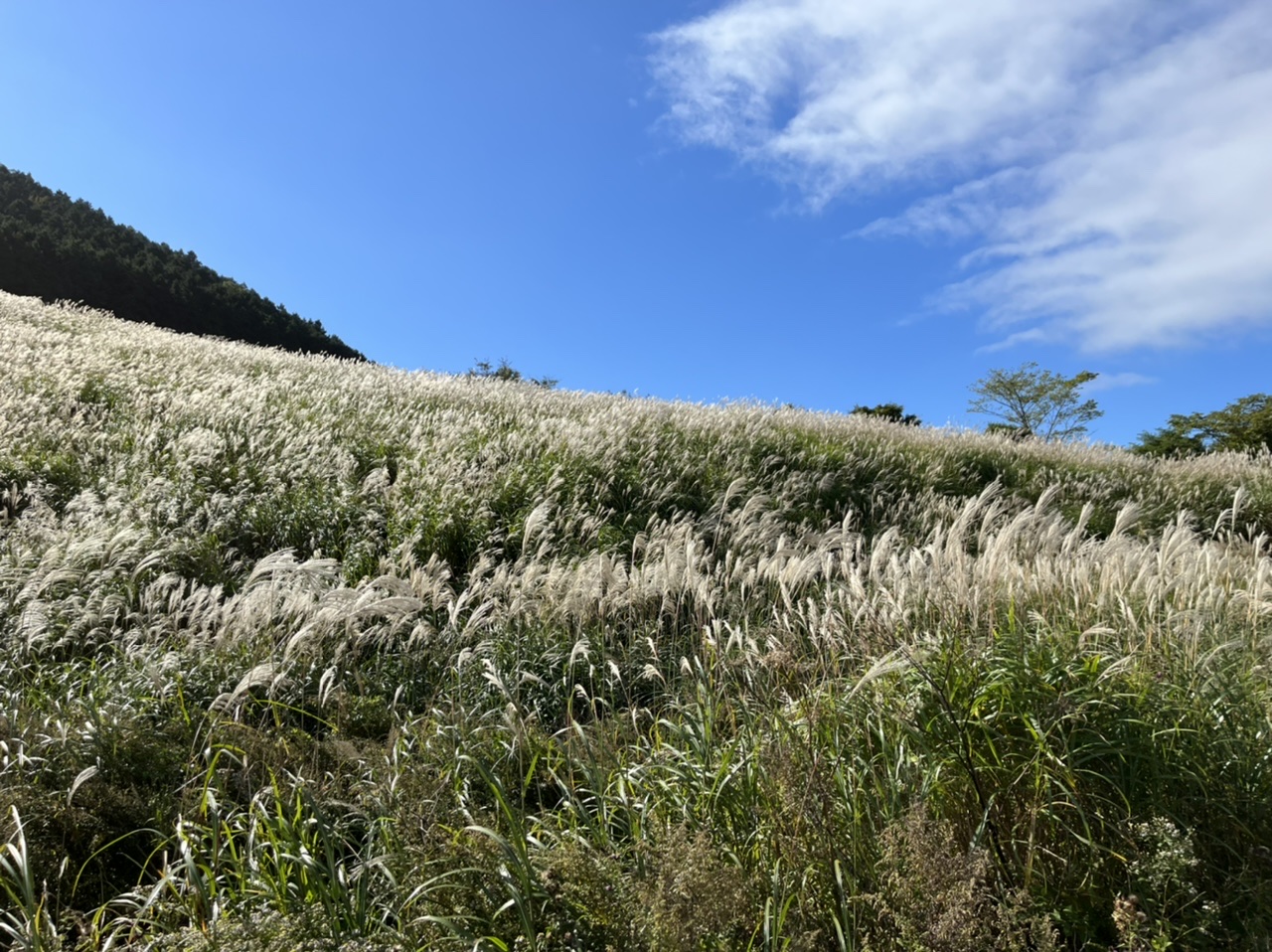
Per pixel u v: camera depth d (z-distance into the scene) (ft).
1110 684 11.10
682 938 7.29
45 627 16.66
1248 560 18.43
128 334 63.10
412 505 25.53
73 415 33.35
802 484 32.04
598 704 16.57
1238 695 10.86
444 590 18.58
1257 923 8.30
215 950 7.81
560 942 7.79
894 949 7.93
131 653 15.92
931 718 11.16
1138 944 7.78
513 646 17.75
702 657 17.06
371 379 49.24
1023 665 11.44
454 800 11.69
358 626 16.97
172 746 13.14
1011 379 134.10
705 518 27.27
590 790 11.86
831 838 9.23
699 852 8.08
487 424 36.68
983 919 7.78
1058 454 48.49
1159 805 9.64
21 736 12.77
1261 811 9.41
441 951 7.93
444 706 15.61
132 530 21.12
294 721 15.06
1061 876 9.37
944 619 13.50
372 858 10.16
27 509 23.16
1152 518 36.09
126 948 8.69
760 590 20.36
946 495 35.68
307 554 23.56
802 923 8.28
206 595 17.85
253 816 10.56
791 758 10.36
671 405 48.85
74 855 11.03
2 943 9.14
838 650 14.66
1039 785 9.91
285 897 9.21
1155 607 13.71
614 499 29.35
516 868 8.58
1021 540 19.19
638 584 18.49
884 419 56.03
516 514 26.16
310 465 28.25
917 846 8.19
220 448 29.55
